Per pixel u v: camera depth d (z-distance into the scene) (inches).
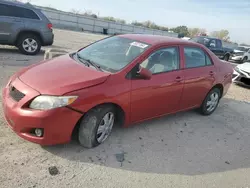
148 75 146.7
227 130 199.6
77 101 123.4
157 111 169.3
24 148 130.9
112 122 148.0
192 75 185.0
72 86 125.7
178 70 176.2
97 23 1502.2
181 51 180.9
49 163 123.0
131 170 128.8
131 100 146.9
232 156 161.5
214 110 227.9
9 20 346.6
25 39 366.0
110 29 1545.3
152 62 160.1
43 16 380.2
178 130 183.3
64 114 121.4
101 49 172.9
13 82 136.2
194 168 140.6
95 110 133.4
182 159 147.1
